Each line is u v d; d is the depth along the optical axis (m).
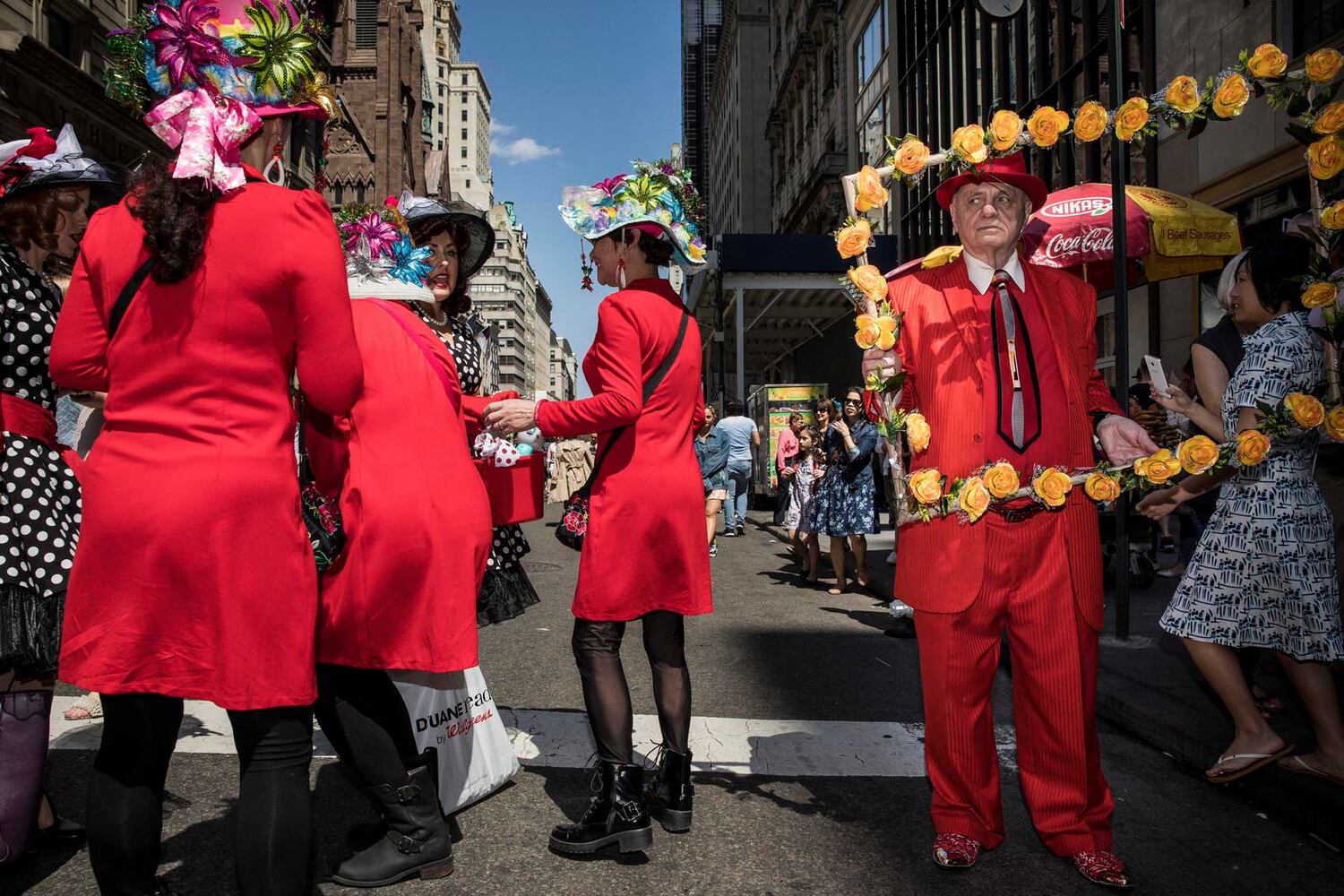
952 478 2.59
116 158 21.19
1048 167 15.74
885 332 2.63
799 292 19.05
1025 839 2.81
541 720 3.95
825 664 5.16
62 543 2.41
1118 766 3.46
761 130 55.44
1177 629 3.20
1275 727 3.58
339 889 2.41
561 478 21.31
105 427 1.81
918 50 23.44
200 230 1.70
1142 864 2.63
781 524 14.34
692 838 2.78
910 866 2.60
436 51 109.12
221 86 1.81
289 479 1.84
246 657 1.75
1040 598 2.57
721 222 68.88
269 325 1.79
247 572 1.75
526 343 146.62
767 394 17.81
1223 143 10.37
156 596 1.73
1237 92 2.80
